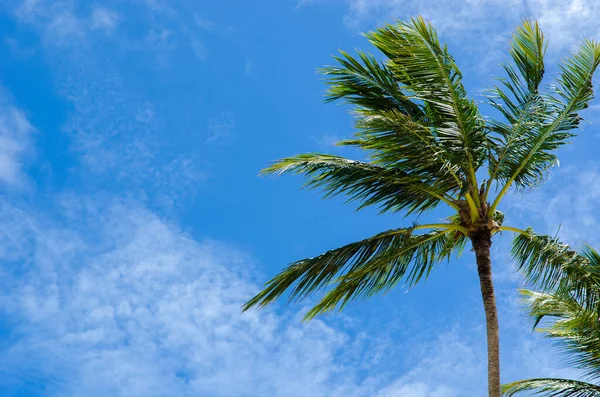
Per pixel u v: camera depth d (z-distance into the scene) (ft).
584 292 35.63
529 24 37.04
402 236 36.78
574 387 42.93
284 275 36.70
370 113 35.19
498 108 36.63
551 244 36.11
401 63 36.86
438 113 37.11
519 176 37.47
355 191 36.86
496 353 35.06
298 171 36.63
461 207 37.27
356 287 38.14
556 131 36.11
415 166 35.76
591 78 36.01
